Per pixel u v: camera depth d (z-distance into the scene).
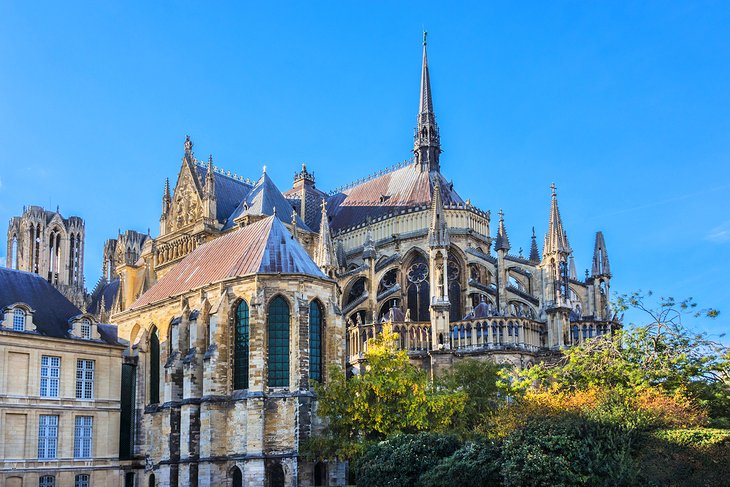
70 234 184.25
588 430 43.06
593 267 91.44
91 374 78.62
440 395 62.75
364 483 53.50
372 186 117.75
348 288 92.69
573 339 78.12
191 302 76.81
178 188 112.38
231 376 71.00
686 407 47.88
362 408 61.09
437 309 78.19
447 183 110.75
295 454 66.25
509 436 45.19
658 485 40.56
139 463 80.31
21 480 70.75
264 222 79.88
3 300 75.38
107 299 155.50
